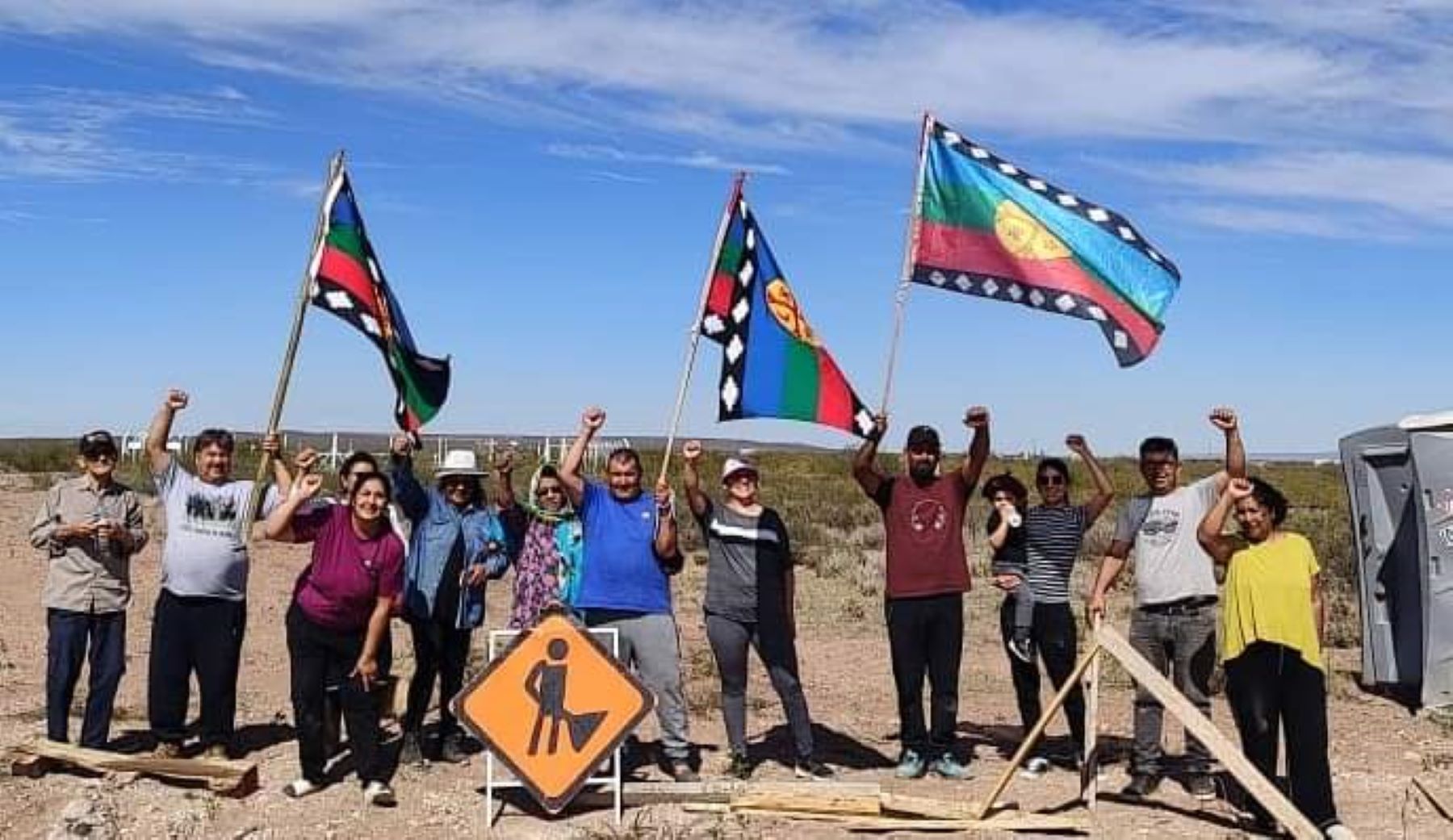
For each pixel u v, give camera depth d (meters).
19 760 9.24
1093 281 9.73
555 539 10.03
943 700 9.84
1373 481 13.45
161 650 9.69
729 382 9.70
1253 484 8.46
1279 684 8.35
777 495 38.75
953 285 9.77
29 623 16.11
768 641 9.66
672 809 8.88
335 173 9.77
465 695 8.59
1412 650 12.92
